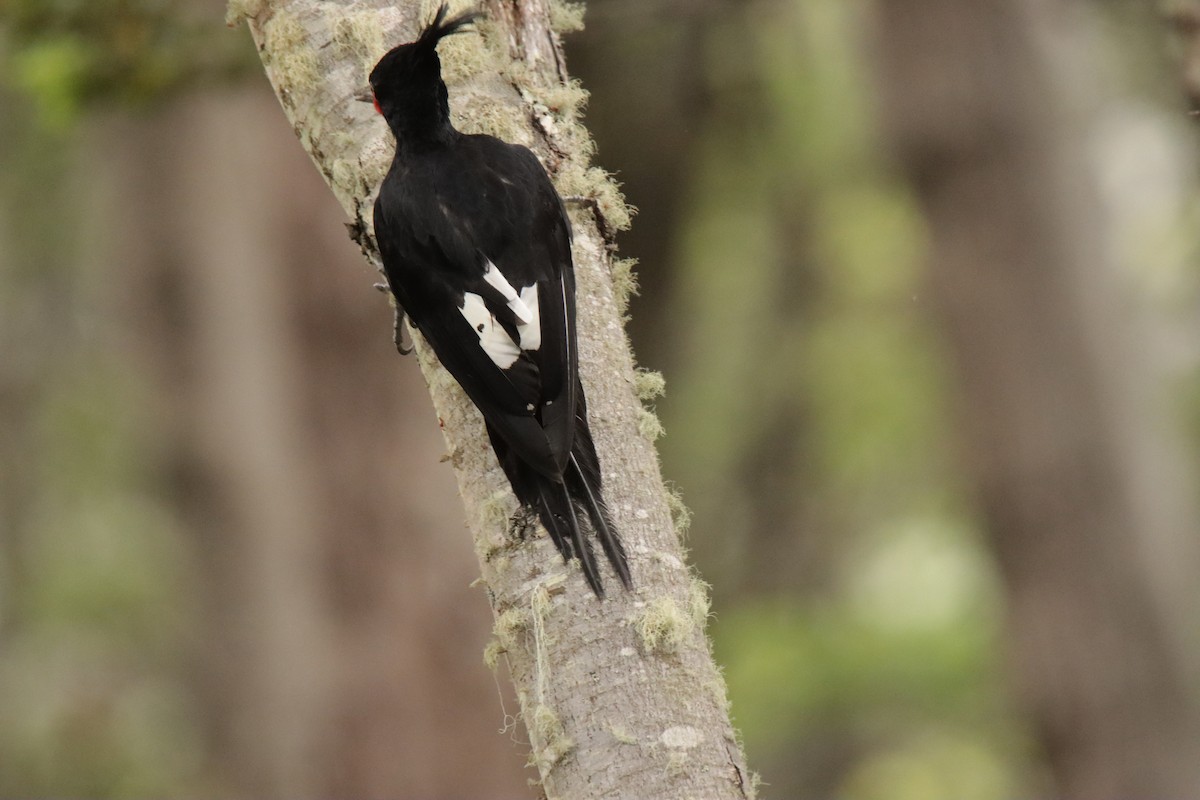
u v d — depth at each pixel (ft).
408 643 49.67
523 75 20.51
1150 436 52.37
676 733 16.08
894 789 61.46
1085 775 51.52
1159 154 54.29
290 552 50.62
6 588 66.39
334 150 20.38
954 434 53.98
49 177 59.16
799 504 73.31
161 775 59.52
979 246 51.39
